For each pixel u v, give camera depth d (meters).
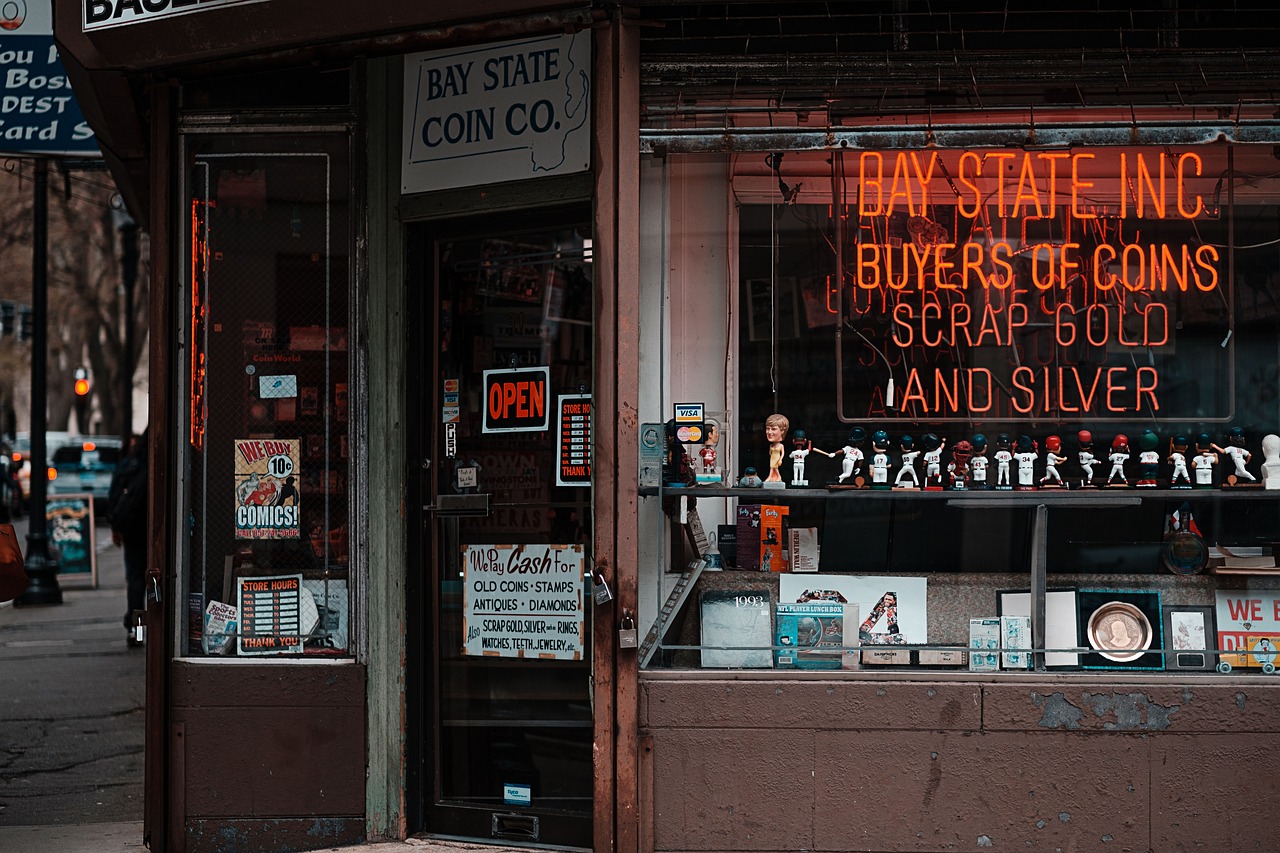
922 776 5.02
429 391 5.76
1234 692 4.96
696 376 5.35
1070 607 5.27
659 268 5.34
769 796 5.05
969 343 5.37
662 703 5.09
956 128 5.23
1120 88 5.23
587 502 5.54
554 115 5.33
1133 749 4.97
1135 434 5.34
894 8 5.30
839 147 5.24
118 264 39.97
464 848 5.49
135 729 8.33
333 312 5.73
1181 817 4.95
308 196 5.75
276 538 5.72
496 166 5.44
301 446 5.72
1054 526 5.32
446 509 5.72
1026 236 5.36
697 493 5.29
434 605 5.74
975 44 5.29
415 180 5.61
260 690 5.57
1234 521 5.30
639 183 5.22
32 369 15.92
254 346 5.76
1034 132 5.23
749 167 5.37
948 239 5.37
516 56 5.40
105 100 6.33
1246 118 5.21
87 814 6.35
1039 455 5.34
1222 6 5.26
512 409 5.66
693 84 5.24
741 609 5.28
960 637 5.27
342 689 5.57
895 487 5.34
